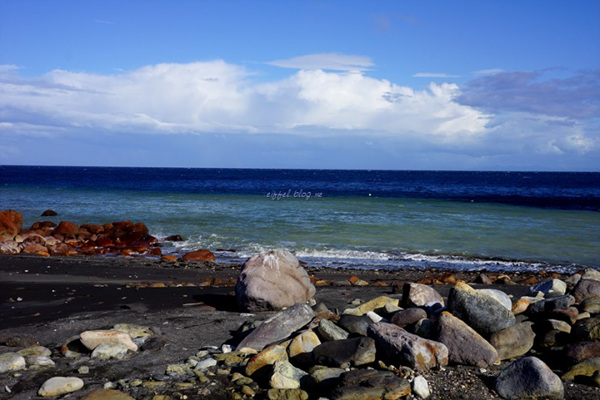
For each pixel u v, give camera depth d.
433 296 7.64
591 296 7.43
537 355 6.12
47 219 27.41
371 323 6.48
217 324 7.84
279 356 5.79
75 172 137.88
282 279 8.75
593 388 5.24
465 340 5.83
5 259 15.07
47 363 6.00
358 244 20.28
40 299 9.60
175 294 10.20
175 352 6.53
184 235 22.12
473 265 17.05
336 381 5.26
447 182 97.94
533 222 26.83
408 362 5.61
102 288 10.79
